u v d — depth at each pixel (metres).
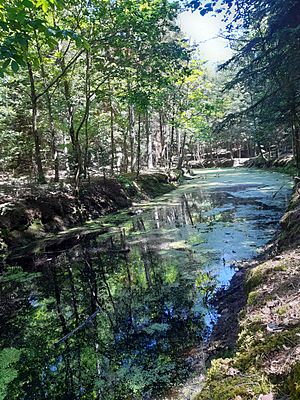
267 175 22.98
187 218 10.59
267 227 8.31
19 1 3.04
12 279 6.30
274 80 9.09
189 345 3.52
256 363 1.95
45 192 10.45
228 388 1.79
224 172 30.42
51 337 4.11
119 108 19.30
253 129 27.44
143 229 9.55
